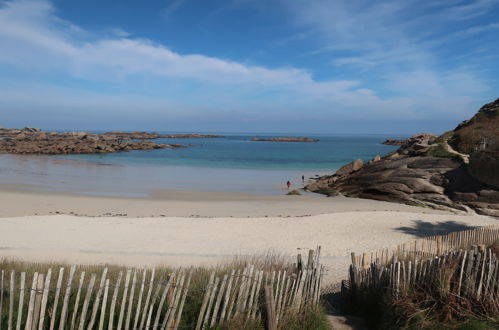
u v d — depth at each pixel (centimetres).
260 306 648
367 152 10069
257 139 19725
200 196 3114
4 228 1759
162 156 7881
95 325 562
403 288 676
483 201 2608
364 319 758
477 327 586
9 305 574
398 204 2886
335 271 1245
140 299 555
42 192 3014
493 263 631
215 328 604
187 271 827
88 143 9788
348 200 3077
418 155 3425
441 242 1277
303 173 5197
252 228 1927
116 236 1694
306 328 663
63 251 1416
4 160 6247
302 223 2061
